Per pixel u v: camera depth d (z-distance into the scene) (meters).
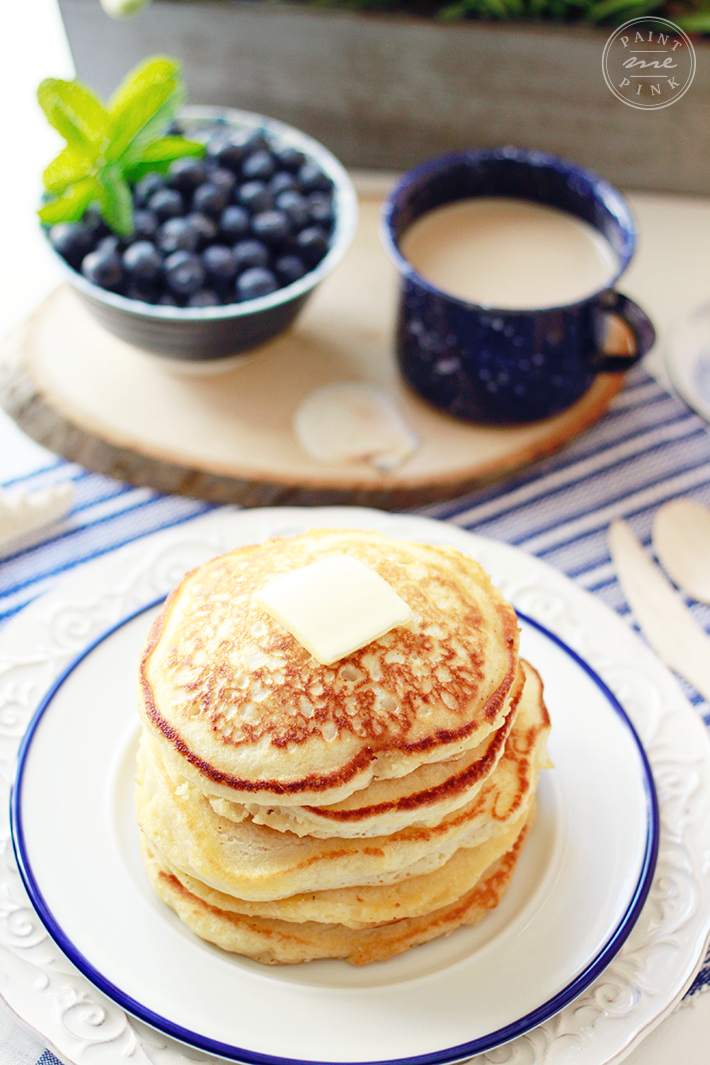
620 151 0.70
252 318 0.59
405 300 0.59
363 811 0.45
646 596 0.56
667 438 0.62
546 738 0.49
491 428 0.62
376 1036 0.45
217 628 0.47
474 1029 0.45
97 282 0.59
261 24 0.67
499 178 0.64
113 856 0.48
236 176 0.63
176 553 0.54
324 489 0.59
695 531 0.58
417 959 0.47
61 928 0.46
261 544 0.50
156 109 0.59
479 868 0.47
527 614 0.53
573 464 0.61
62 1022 0.45
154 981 0.46
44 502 0.58
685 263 0.68
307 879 0.45
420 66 0.68
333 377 0.63
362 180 0.72
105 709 0.50
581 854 0.48
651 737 0.51
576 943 0.47
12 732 0.50
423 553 0.49
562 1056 0.45
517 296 0.60
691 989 0.48
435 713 0.45
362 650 0.46
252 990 0.46
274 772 0.45
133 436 0.60
